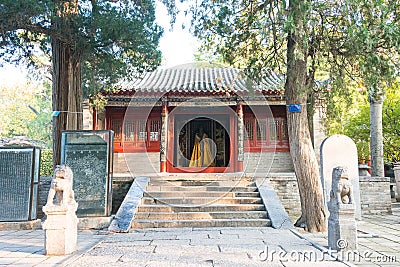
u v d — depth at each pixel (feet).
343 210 20.52
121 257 19.34
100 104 49.08
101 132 30.53
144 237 25.12
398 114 46.34
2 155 29.86
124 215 30.09
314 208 27.37
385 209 37.73
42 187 35.32
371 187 37.83
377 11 23.29
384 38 24.02
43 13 29.71
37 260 18.81
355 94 34.45
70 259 18.98
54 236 20.07
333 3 24.43
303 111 28.40
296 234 25.71
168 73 59.00
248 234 25.85
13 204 29.45
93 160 30.19
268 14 25.63
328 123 32.68
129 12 35.81
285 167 54.19
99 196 29.63
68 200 21.07
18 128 130.52
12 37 33.88
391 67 24.91
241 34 28.78
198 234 26.04
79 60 36.29
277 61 29.66
